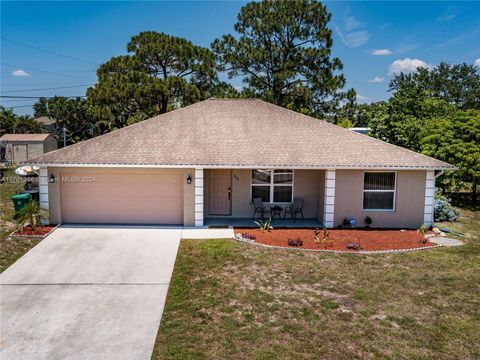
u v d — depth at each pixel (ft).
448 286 30.30
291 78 97.91
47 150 166.09
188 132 52.44
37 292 28.55
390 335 22.82
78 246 39.22
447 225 51.75
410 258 37.14
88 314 25.23
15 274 31.83
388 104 86.79
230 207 53.06
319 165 46.52
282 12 97.76
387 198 49.26
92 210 48.11
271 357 20.38
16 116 196.95
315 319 24.61
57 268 33.27
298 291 28.96
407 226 49.34
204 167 45.96
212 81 105.50
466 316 25.35
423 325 24.06
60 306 26.35
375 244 41.47
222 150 48.83
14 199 51.26
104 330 23.22
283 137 52.60
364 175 48.55
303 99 97.96
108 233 44.09
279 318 24.68
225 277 31.60
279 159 47.26
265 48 101.24
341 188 48.47
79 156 46.55
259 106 59.88
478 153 61.87
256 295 28.14
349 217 48.93
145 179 48.03
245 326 23.66
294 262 35.45
